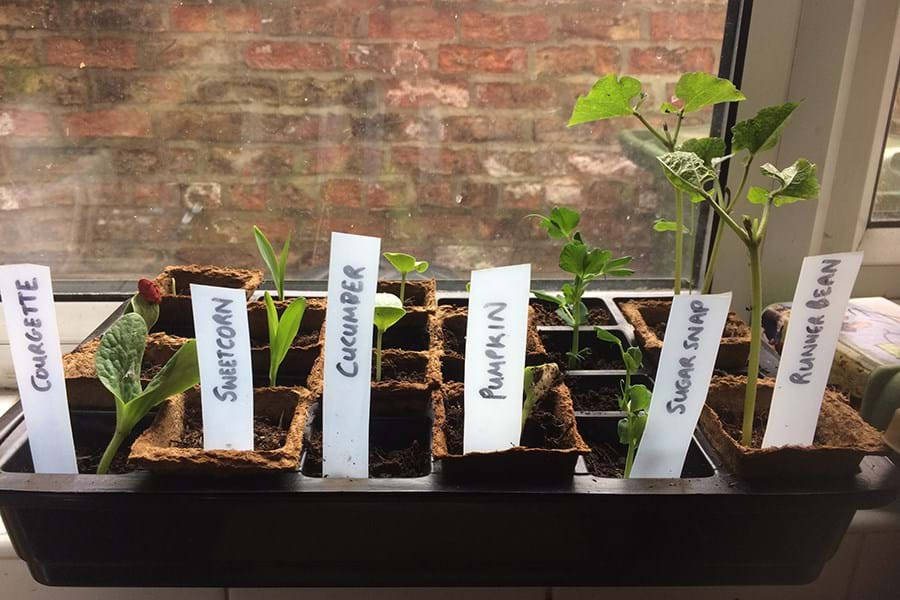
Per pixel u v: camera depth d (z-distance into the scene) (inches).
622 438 27.7
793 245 38.6
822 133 36.0
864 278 39.7
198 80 38.3
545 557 27.0
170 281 36.9
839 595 32.6
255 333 34.9
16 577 30.5
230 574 27.1
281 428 28.9
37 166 39.2
